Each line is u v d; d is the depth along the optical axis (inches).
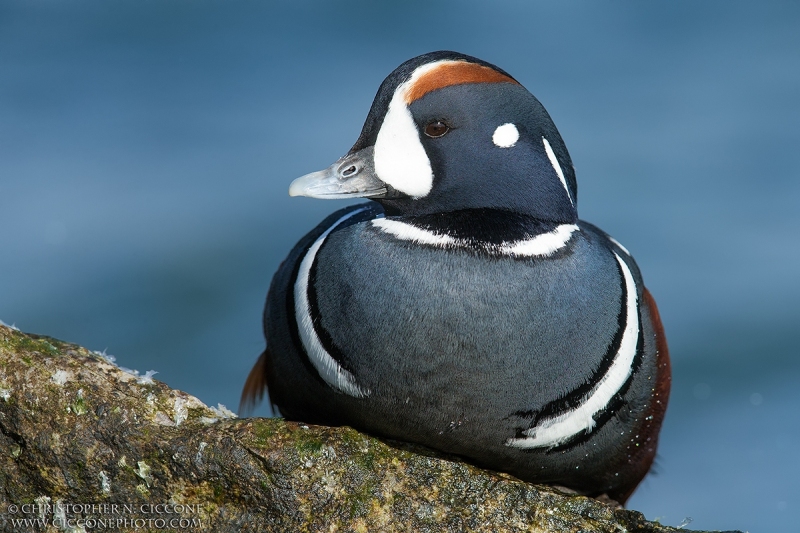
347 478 327.0
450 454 347.3
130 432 328.5
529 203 342.0
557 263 329.7
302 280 348.5
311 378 345.4
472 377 323.0
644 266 843.4
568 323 325.7
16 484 331.3
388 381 328.2
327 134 978.1
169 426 332.2
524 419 331.3
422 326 322.3
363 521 322.7
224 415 351.3
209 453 325.4
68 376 335.3
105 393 334.0
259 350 502.0
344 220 372.5
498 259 327.0
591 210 895.1
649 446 382.0
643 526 320.8
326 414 353.1
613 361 339.0
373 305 326.0
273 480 323.9
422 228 335.0
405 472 331.0
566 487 372.8
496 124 340.2
